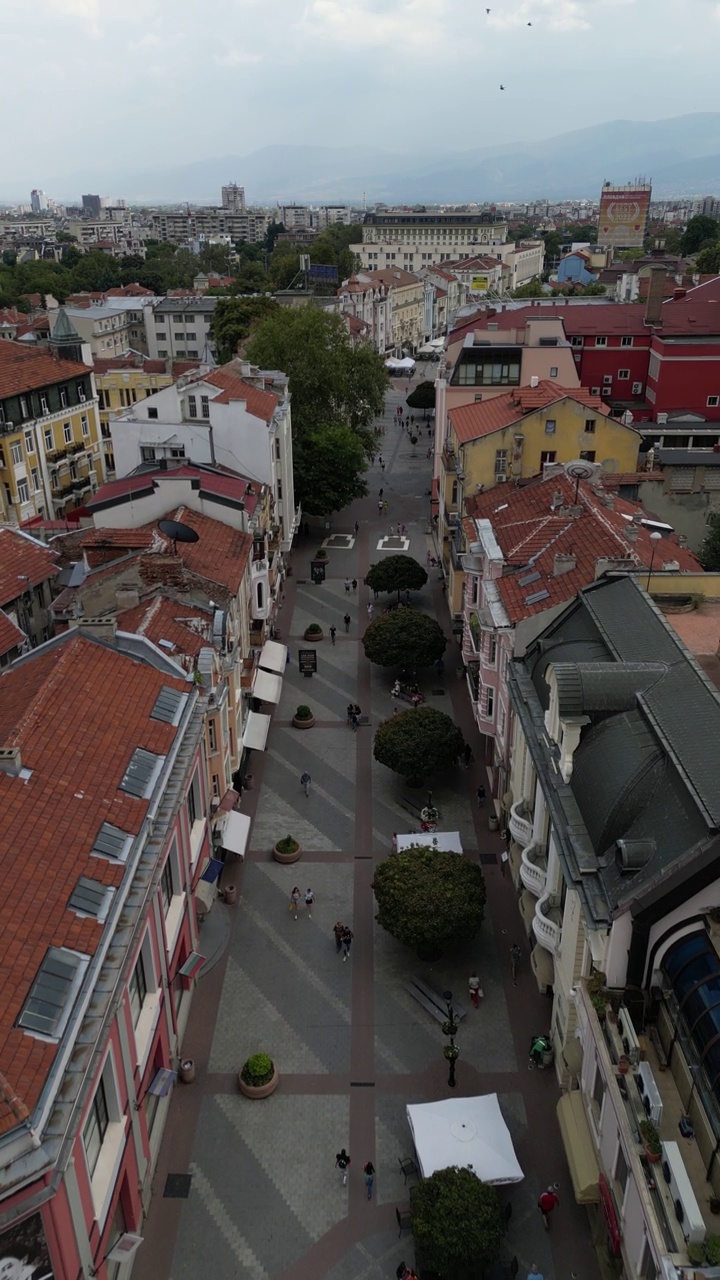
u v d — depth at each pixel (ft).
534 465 225.15
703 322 335.67
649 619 120.47
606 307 347.97
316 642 248.93
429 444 450.30
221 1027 128.06
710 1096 72.28
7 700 111.65
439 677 228.63
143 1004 104.99
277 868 161.38
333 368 327.26
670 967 82.64
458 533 231.50
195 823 138.41
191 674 127.44
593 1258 98.02
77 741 102.83
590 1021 88.53
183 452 231.91
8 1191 61.36
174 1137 112.06
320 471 315.58
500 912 151.02
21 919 78.84
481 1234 91.86
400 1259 98.37
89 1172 81.61
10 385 266.77
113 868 90.27
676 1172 69.97
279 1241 100.17
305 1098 117.60
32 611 176.65
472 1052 124.06
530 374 270.67
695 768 88.02
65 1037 71.36
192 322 551.59
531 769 132.77
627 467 223.71
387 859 143.43
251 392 255.91
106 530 176.76
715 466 219.41
